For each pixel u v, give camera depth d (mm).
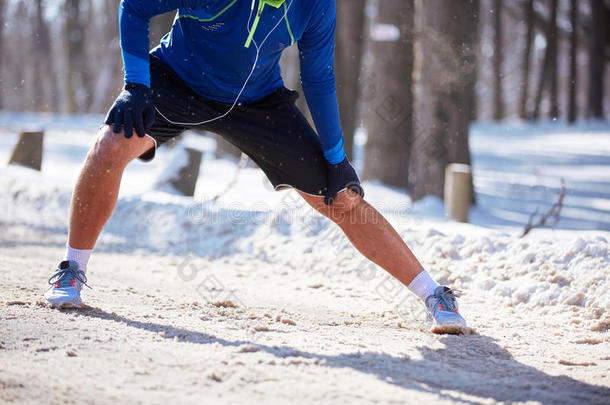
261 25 4152
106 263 7648
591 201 16875
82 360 3408
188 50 4391
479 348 4336
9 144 22219
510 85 58344
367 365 3672
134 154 4262
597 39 41062
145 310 4793
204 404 2896
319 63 4453
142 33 4199
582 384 3600
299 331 4504
